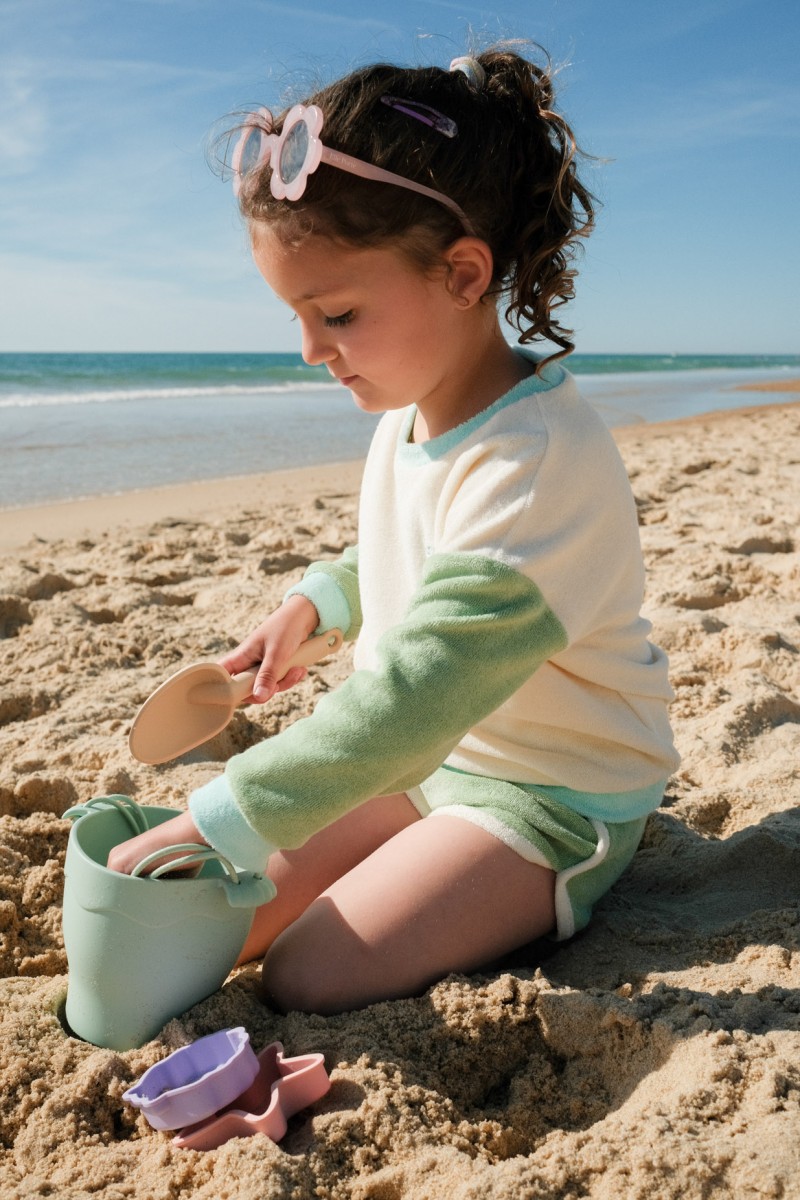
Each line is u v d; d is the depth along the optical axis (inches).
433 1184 46.5
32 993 62.3
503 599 57.0
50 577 154.9
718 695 108.4
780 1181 44.3
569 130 62.8
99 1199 46.5
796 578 152.9
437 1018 57.0
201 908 57.2
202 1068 53.5
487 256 58.6
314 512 227.9
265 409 601.0
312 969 59.2
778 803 85.9
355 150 55.2
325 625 72.5
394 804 69.7
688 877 76.7
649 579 152.9
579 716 64.1
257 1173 46.2
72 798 88.0
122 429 447.8
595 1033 56.4
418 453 65.4
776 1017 56.3
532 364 64.7
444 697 55.6
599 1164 46.9
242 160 59.6
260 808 55.7
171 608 145.6
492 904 61.0
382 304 57.3
